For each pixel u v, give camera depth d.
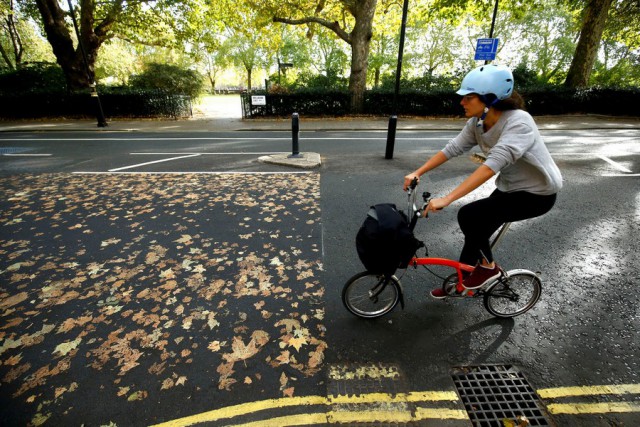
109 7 17.17
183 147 9.95
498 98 2.07
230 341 2.64
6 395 2.19
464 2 16.67
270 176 6.86
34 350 2.56
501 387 2.24
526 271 2.72
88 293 3.23
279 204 5.37
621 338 2.64
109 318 2.90
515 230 4.41
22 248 4.07
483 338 2.65
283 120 15.92
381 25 20.83
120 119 16.39
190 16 18.34
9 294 3.22
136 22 17.81
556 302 3.05
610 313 2.91
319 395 2.19
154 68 21.12
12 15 23.41
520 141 2.02
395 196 5.67
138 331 2.75
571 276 3.44
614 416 2.03
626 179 6.40
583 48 16.62
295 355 2.51
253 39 28.91
